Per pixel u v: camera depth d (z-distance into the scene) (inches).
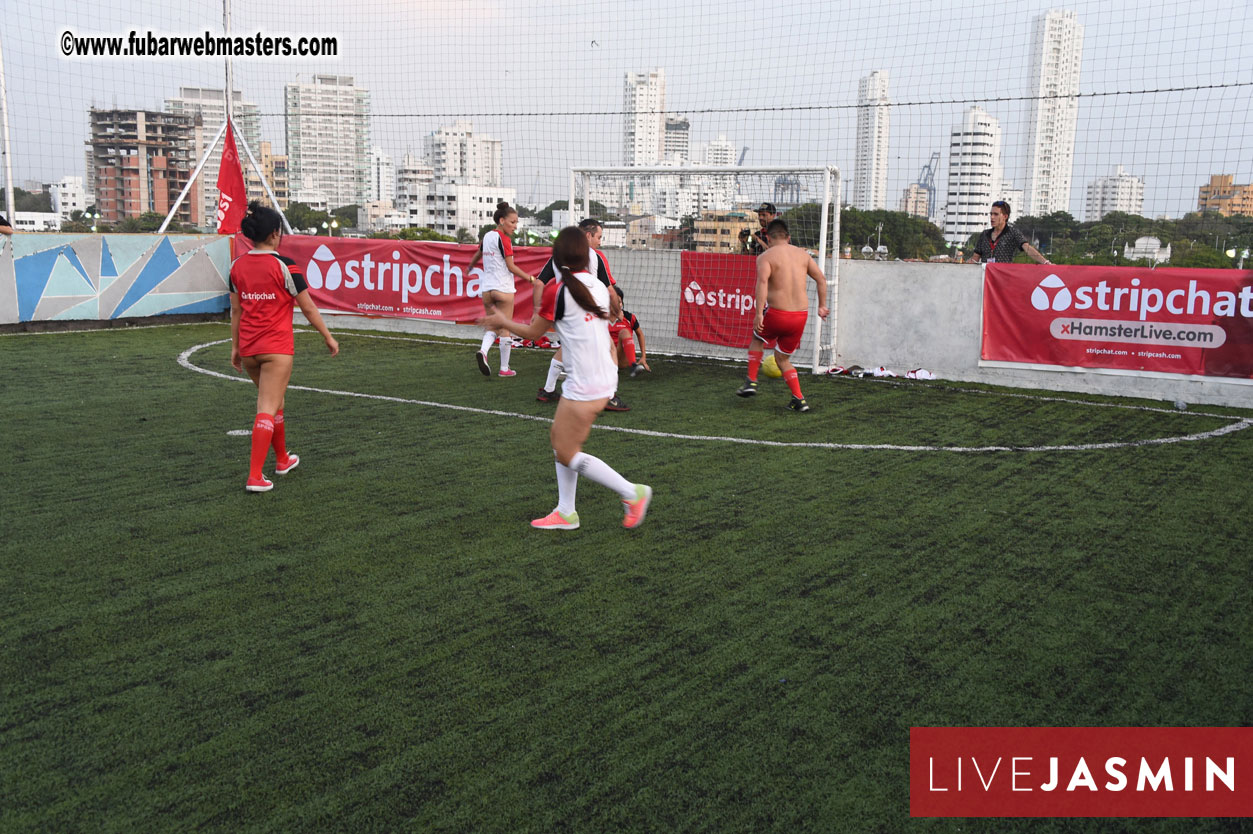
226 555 179.8
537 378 398.6
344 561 177.5
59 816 100.3
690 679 132.6
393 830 98.7
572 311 184.5
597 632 147.7
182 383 367.2
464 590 164.2
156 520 200.2
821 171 432.1
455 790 105.8
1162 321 363.3
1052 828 103.0
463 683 130.4
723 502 219.3
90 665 134.4
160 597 159.3
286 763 110.5
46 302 516.1
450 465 250.1
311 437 280.4
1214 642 147.2
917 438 290.8
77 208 925.2
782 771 110.7
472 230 2434.8
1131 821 104.7
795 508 215.0
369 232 828.6
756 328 336.8
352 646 141.5
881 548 188.9
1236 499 225.6
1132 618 155.8
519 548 186.4
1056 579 172.7
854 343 432.8
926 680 133.5
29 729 117.1
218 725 118.7
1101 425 313.7
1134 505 219.9
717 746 115.5
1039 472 250.1
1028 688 131.8
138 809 101.7
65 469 239.9
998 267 392.8
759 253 441.7
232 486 227.1
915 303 414.6
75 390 348.8
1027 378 391.9
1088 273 374.3
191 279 576.4
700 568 176.6
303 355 453.7
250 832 98.1
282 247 579.2
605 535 195.2
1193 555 186.4
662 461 257.4
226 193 609.0
